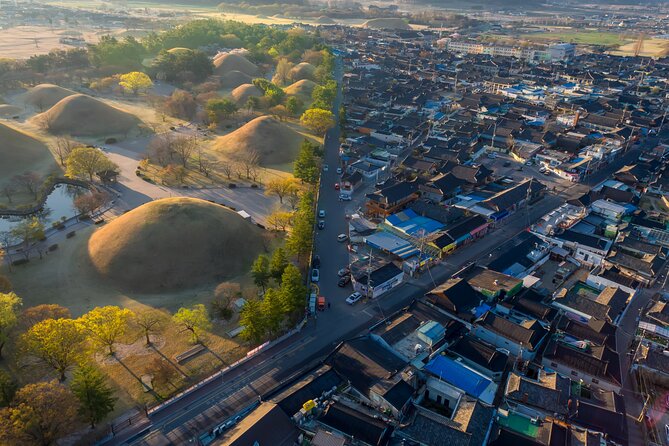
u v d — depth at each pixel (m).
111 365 91.81
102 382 81.62
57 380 85.44
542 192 169.12
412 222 142.12
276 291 105.56
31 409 68.88
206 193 167.25
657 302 107.44
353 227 140.50
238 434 70.94
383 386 82.44
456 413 78.50
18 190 170.00
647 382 88.62
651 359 91.06
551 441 73.19
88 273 120.06
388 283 114.88
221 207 141.62
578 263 128.25
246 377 89.25
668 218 149.12
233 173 183.25
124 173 182.88
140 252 120.69
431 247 128.62
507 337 95.75
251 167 186.25
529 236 134.75
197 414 81.25
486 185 173.62
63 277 119.19
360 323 104.31
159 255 120.31
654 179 178.62
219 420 80.06
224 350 96.38
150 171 185.12
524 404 81.69
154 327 102.00
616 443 75.31
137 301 111.50
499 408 81.62
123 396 85.06
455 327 99.94
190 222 127.62
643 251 128.25
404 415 80.81
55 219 154.38
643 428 80.06
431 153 197.62
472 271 118.56
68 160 172.88
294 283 102.25
